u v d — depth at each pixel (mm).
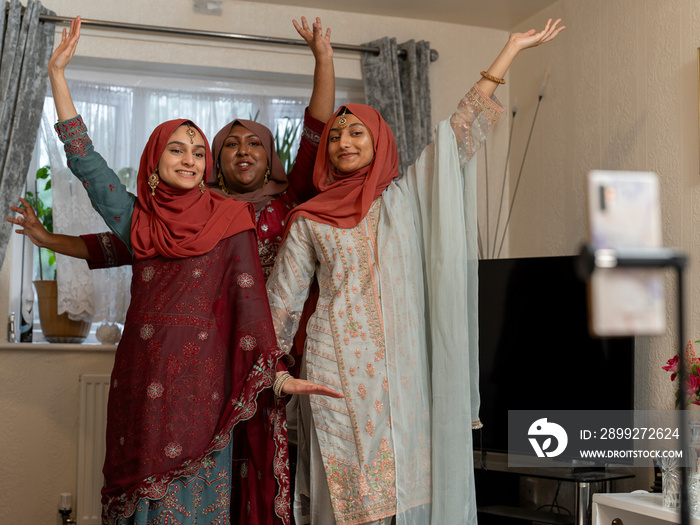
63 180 3244
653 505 2205
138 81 3471
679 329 656
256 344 2084
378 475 2059
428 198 2320
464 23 3785
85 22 3168
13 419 3104
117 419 2045
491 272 3023
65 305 3178
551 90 3484
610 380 2764
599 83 3150
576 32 3320
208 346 2068
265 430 2139
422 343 2234
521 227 3680
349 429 2082
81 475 3047
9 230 2965
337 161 2307
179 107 3518
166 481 1957
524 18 3713
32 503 3100
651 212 424
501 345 2963
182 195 2193
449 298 2217
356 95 3766
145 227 2174
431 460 2170
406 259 2232
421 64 3566
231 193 2756
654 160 2812
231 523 2197
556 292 2902
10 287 3211
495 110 2287
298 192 2768
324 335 2146
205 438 2021
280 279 2254
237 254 2170
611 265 412
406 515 2078
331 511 2094
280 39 3439
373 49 3533
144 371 2023
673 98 2736
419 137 3482
